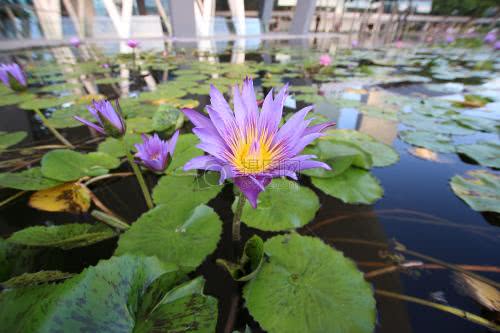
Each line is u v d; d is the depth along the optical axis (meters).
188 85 0.80
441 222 0.30
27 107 0.57
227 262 0.23
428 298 0.21
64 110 0.58
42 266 0.22
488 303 0.21
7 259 0.20
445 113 0.62
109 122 0.25
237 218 0.25
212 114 0.19
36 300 0.15
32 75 0.92
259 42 2.41
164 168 0.27
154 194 0.32
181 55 1.52
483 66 1.23
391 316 0.20
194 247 0.24
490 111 0.66
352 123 0.57
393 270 0.24
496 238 0.28
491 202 0.32
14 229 0.27
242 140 0.20
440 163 0.42
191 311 0.17
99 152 0.39
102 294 0.16
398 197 0.34
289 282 0.21
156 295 0.18
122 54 1.39
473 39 2.30
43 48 1.71
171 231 0.26
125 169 0.39
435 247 0.27
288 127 0.20
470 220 0.30
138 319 0.16
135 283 0.18
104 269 0.17
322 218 0.30
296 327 0.18
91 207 0.31
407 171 0.40
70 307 0.14
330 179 0.36
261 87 0.85
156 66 1.16
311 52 1.77
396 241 0.27
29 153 0.42
